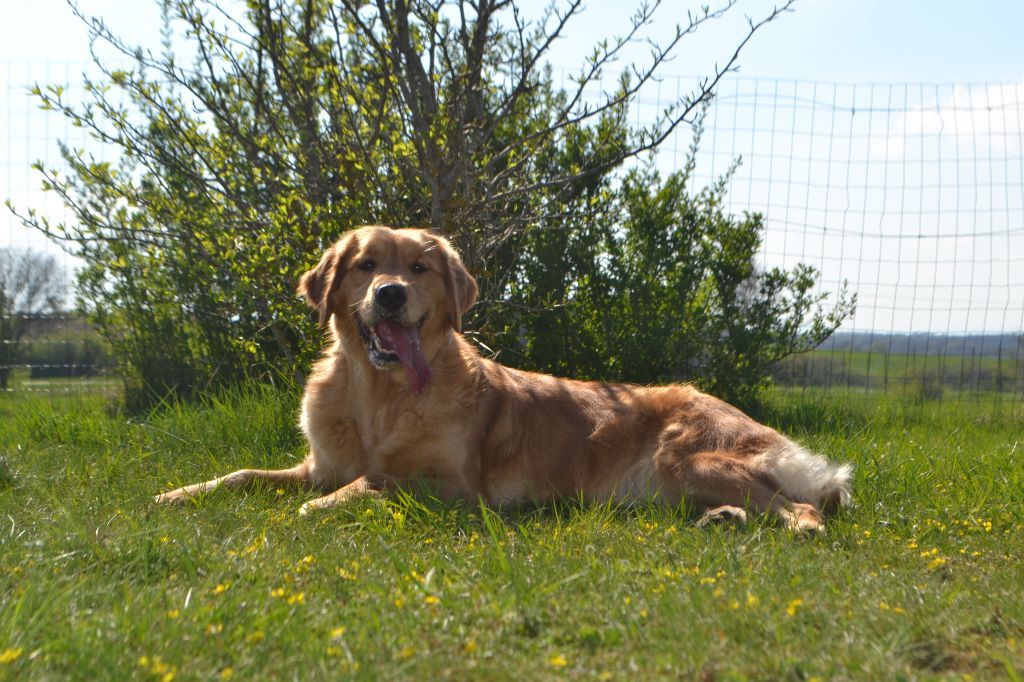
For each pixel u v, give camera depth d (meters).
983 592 3.03
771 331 8.32
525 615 2.62
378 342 4.82
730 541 3.75
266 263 6.47
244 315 7.35
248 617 2.61
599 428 5.27
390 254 5.01
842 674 2.26
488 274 6.74
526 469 5.13
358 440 5.06
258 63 6.62
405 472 4.94
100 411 7.34
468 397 5.01
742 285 8.46
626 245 8.07
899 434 7.44
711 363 8.22
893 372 9.62
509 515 4.68
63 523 3.75
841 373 9.70
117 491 4.61
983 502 4.64
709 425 5.05
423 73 6.43
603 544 3.68
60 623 2.52
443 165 6.58
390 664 2.30
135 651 2.36
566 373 7.81
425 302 4.97
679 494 4.88
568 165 7.84
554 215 6.85
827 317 8.47
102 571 3.14
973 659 2.42
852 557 3.56
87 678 2.17
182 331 7.99
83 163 6.61
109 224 7.12
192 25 6.52
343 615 2.71
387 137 6.80
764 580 3.10
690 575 3.15
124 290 7.96
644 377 7.96
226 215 6.83
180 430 6.23
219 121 6.89
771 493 4.67
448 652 2.40
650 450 5.12
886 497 4.91
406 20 6.24
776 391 9.17
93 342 8.70
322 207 6.51
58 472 5.08
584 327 7.85
